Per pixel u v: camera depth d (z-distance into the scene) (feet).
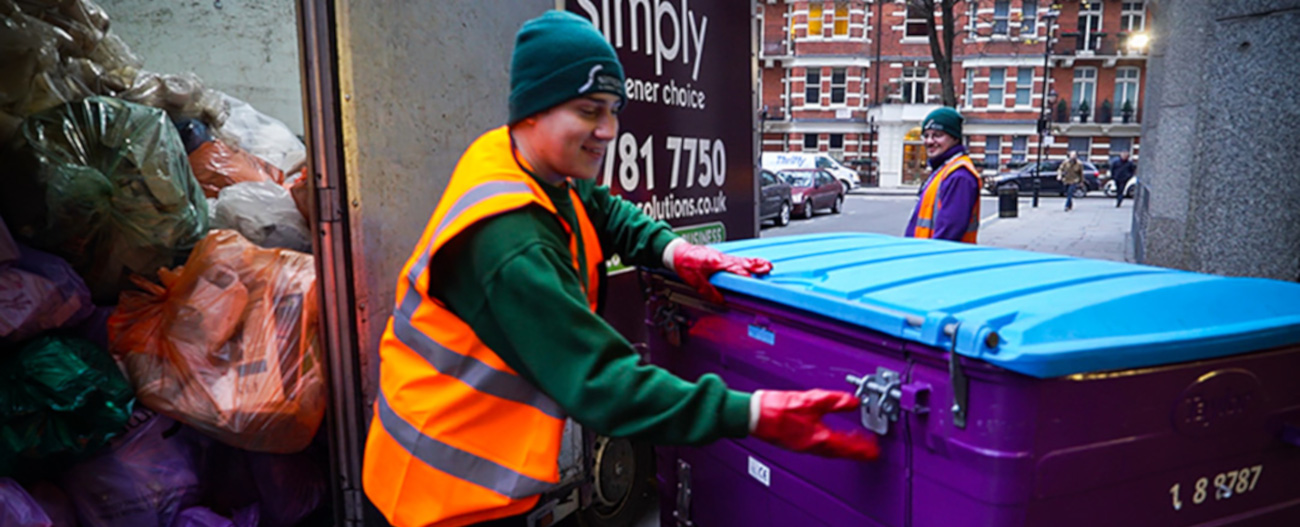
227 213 9.78
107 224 8.25
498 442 4.66
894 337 4.66
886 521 4.96
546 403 4.64
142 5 16.62
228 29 17.22
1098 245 38.73
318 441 9.39
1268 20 12.03
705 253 6.12
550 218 4.51
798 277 5.71
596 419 4.14
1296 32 11.72
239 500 8.62
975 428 4.19
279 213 9.89
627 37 10.11
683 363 6.89
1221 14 12.67
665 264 6.30
